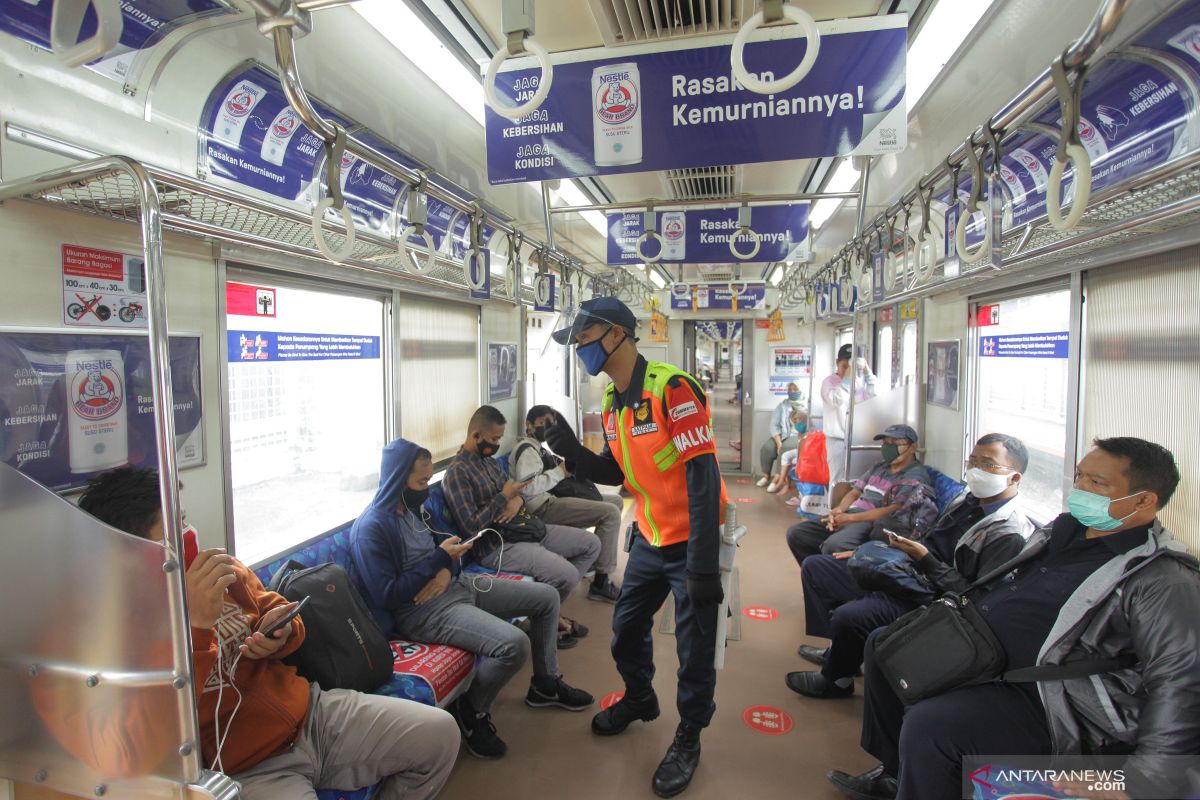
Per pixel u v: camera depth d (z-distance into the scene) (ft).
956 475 12.80
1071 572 5.77
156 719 3.90
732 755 8.36
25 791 4.52
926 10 6.13
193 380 6.95
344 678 6.68
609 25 6.38
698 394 7.24
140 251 6.13
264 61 6.58
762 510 22.30
